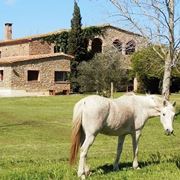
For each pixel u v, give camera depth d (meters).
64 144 21.23
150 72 48.94
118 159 12.03
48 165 12.99
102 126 11.22
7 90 55.81
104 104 11.16
